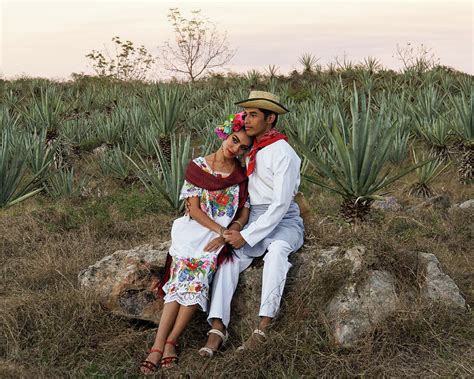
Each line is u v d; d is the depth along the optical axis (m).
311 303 4.21
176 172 7.93
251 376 3.80
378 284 4.25
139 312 4.54
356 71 21.72
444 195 8.58
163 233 7.16
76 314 4.49
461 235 6.62
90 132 15.28
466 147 9.95
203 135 13.11
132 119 14.49
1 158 7.97
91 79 26.72
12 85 24.22
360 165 5.46
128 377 3.93
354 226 5.12
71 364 4.08
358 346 3.94
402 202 8.66
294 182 4.25
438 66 20.77
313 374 3.78
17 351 4.13
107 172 11.38
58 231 7.28
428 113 13.10
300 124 10.89
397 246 4.66
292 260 4.50
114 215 7.79
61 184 9.84
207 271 4.14
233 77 24.70
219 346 4.16
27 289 5.27
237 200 4.34
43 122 12.88
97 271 4.78
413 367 3.84
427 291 4.40
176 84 22.64
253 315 4.30
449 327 4.23
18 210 8.39
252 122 4.23
